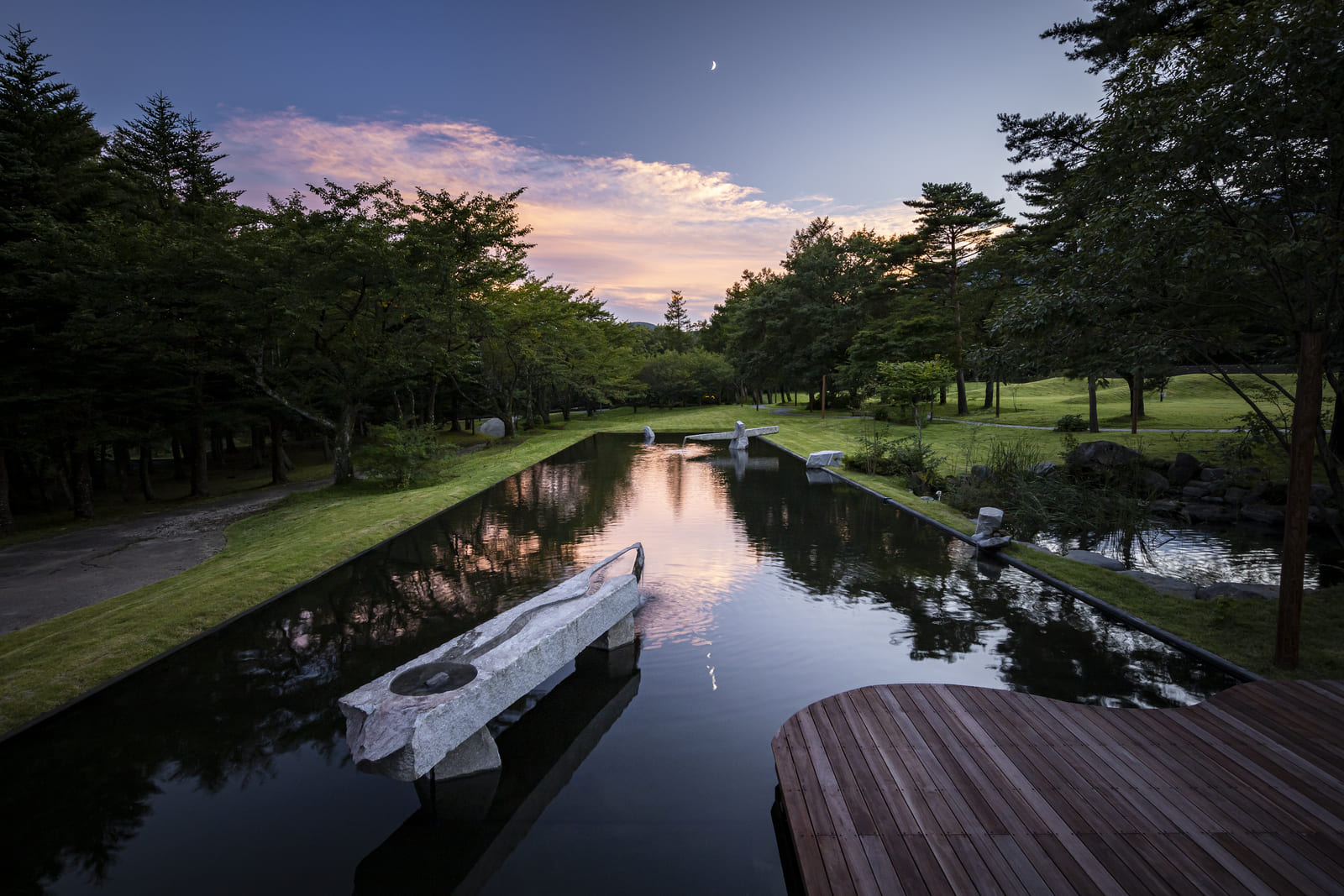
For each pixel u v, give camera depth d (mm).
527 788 4941
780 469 22891
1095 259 7852
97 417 18922
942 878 3320
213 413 22312
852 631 7879
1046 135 26484
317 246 16688
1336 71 5430
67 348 17250
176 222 17500
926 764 4477
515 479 21516
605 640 7453
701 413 53969
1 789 5195
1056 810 3922
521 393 43000
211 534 15062
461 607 9172
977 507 14750
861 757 4590
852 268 48219
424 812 4715
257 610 9258
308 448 42500
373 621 8727
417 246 19047
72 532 16453
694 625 8195
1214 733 4902
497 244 23609
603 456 28078
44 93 17672
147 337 16453
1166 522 13344
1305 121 5848
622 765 5207
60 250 15461
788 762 4523
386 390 30750
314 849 4348
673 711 6051
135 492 25547
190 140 26781
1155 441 21359
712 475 21641
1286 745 4707
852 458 22250
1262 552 10969
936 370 26266
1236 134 6168
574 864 4066
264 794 5039
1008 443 23531
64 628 8484
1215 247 6387
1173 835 3672
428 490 18922
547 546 12508
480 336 26016
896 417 37469
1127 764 4453
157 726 6156
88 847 4473
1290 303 6207
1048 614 8398
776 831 4379
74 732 6074
